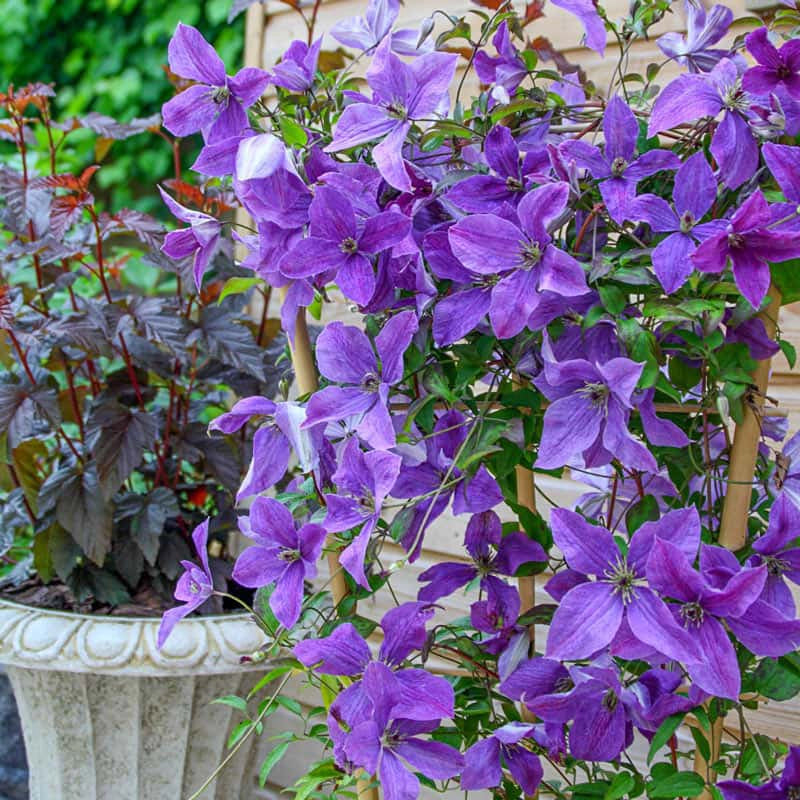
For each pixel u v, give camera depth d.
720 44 1.65
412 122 1.29
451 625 1.42
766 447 1.37
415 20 1.85
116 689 1.71
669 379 1.37
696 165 1.25
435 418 1.37
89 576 1.82
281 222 1.31
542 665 1.32
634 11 1.36
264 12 2.12
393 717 1.27
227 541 2.04
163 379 1.88
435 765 1.29
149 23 3.67
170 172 3.74
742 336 1.30
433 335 1.31
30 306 1.84
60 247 1.80
